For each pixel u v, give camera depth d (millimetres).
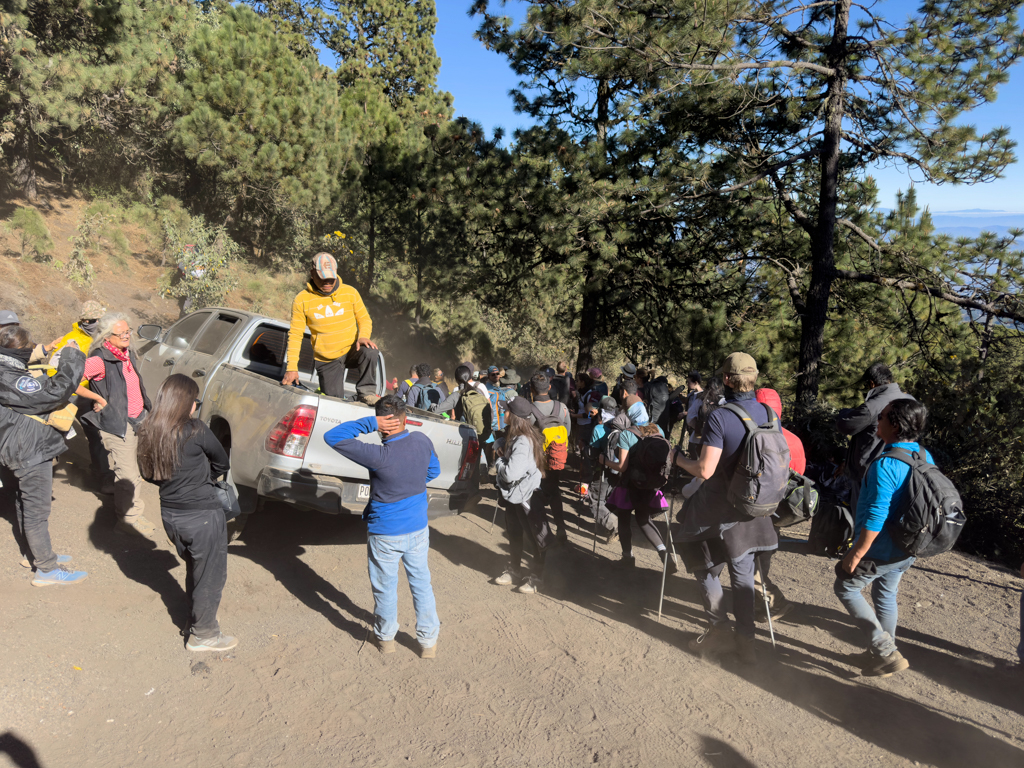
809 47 11188
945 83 10445
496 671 4023
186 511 3670
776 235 13312
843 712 3760
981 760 3348
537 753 3248
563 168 12234
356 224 19875
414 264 19719
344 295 5480
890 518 3775
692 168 10945
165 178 20938
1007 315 10969
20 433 4008
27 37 14547
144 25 17797
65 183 19547
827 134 11281
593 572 5973
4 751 2871
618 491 5961
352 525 6465
